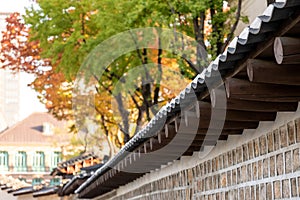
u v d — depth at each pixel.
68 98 23.88
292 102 5.98
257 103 6.01
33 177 70.56
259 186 6.95
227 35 14.20
